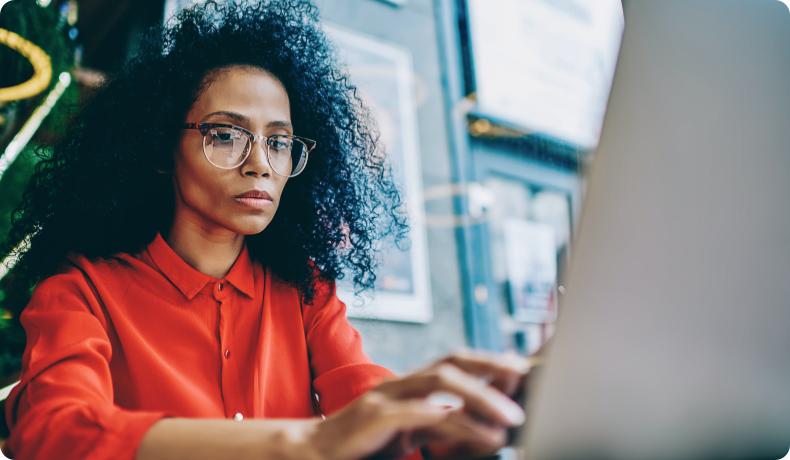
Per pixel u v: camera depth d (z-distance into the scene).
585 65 4.01
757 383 0.34
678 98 0.32
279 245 0.88
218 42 0.83
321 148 0.96
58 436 0.40
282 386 0.73
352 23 3.22
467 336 3.18
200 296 0.72
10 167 1.84
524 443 0.30
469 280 3.28
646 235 0.31
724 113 0.34
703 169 0.33
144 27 0.91
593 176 0.30
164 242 0.74
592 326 0.30
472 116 3.58
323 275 0.90
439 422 0.33
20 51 2.19
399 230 1.11
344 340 0.80
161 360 0.66
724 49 0.34
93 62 2.42
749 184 0.34
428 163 3.35
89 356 0.54
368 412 0.33
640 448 0.31
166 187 0.83
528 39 3.86
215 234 0.74
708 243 0.33
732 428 0.33
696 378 0.32
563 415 0.30
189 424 0.37
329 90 1.00
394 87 3.28
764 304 0.35
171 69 0.79
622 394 0.31
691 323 0.32
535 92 3.82
